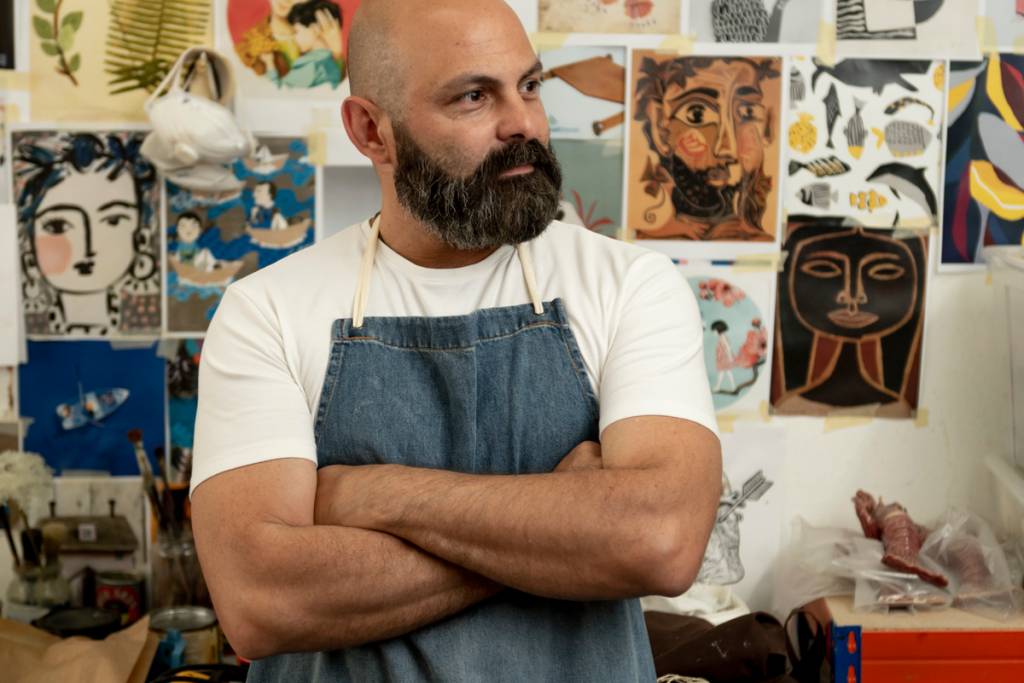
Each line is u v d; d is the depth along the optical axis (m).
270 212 2.23
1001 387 2.21
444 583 1.10
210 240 2.24
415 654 1.15
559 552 1.05
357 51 1.19
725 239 2.22
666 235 2.22
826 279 2.22
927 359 2.23
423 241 1.20
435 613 1.10
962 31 2.15
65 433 2.28
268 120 2.21
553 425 1.17
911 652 1.93
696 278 2.23
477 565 1.07
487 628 1.14
